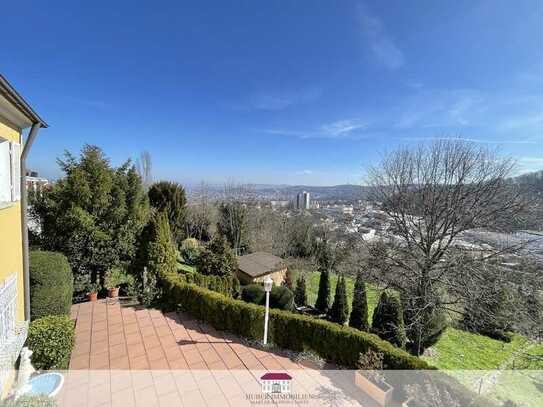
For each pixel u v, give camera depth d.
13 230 4.42
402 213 10.41
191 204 26.30
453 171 9.78
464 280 8.74
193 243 20.86
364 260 11.33
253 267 16.41
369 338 5.77
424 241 9.78
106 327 7.42
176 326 7.59
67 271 7.61
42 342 5.06
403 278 9.98
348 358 5.93
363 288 11.55
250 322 7.06
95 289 9.54
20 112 4.09
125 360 5.88
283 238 23.58
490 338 11.57
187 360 5.98
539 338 8.13
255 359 6.16
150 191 21.41
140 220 11.05
